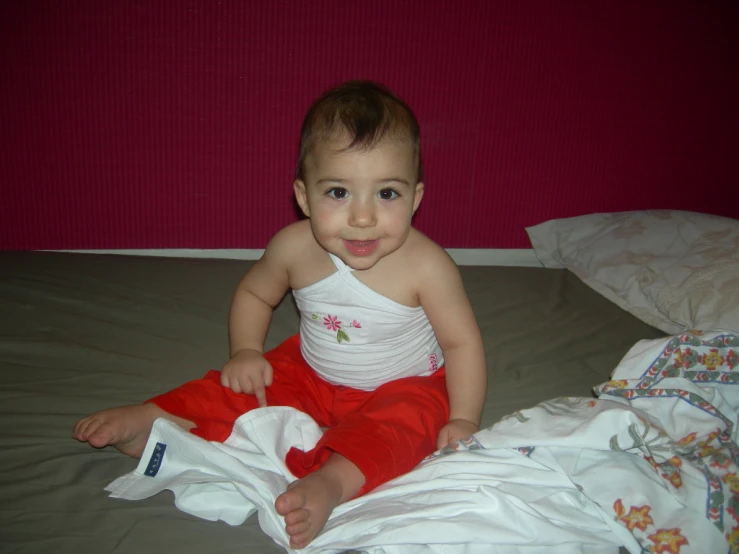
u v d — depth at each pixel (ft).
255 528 2.61
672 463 2.56
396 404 3.09
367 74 5.49
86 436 2.80
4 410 3.18
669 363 3.06
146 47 5.22
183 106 5.41
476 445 2.78
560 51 5.65
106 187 5.56
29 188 5.46
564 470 2.62
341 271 3.28
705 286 4.31
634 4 5.61
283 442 2.94
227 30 5.25
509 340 4.33
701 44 5.82
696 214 5.35
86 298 4.44
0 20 4.99
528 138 5.87
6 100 5.20
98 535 2.47
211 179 5.65
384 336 3.40
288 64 5.39
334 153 2.83
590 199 6.16
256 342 3.60
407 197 2.94
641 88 5.87
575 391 3.71
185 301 4.58
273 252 3.54
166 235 5.78
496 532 2.36
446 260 3.35
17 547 2.37
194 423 3.00
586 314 4.76
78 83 5.24
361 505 2.63
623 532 2.44
